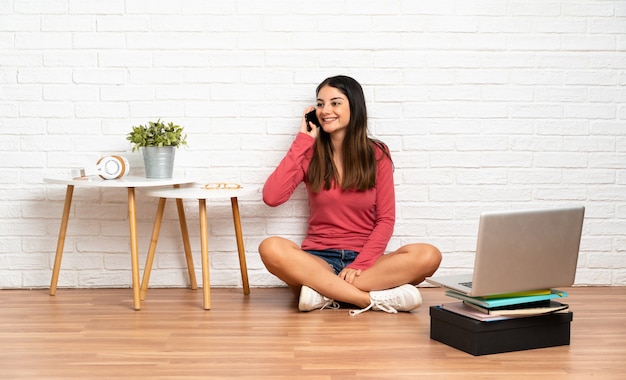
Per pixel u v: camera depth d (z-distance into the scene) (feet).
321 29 9.79
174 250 9.95
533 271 6.93
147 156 8.96
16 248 9.86
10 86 9.73
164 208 9.89
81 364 6.47
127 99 9.80
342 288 8.51
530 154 10.01
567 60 9.95
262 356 6.71
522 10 9.88
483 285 6.75
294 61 9.82
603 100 10.01
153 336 7.40
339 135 9.34
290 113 9.87
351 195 9.26
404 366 6.42
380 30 9.81
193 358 6.64
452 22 9.84
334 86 9.17
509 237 6.69
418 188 9.96
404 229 9.98
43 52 9.72
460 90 9.91
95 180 8.78
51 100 9.76
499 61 9.91
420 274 8.59
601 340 7.30
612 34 9.96
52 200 9.86
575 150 10.03
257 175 9.93
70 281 9.89
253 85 9.84
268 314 8.41
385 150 9.42
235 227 9.48
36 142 9.78
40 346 7.03
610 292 9.71
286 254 8.58
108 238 9.89
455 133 9.94
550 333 7.06
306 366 6.41
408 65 9.85
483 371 6.29
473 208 10.00
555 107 9.98
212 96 9.83
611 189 10.07
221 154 9.89
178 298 9.29
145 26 9.74
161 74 9.79
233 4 9.75
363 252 9.06
